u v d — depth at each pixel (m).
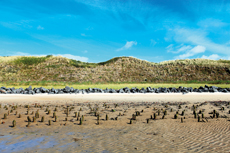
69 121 10.60
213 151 5.70
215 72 75.62
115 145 6.37
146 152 5.65
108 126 9.36
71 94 28.50
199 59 95.69
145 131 8.28
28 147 6.26
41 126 9.40
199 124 9.53
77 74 80.38
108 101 21.09
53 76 78.81
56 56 105.75
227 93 29.53
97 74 80.25
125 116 12.07
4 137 7.45
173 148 5.99
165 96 26.12
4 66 86.81
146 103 19.17
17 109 15.21
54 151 5.86
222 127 8.81
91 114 12.86
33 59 98.62
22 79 73.94
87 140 7.00
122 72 82.62
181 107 15.71
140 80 72.81
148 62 97.06
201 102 19.62
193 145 6.30
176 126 9.16
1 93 29.17
